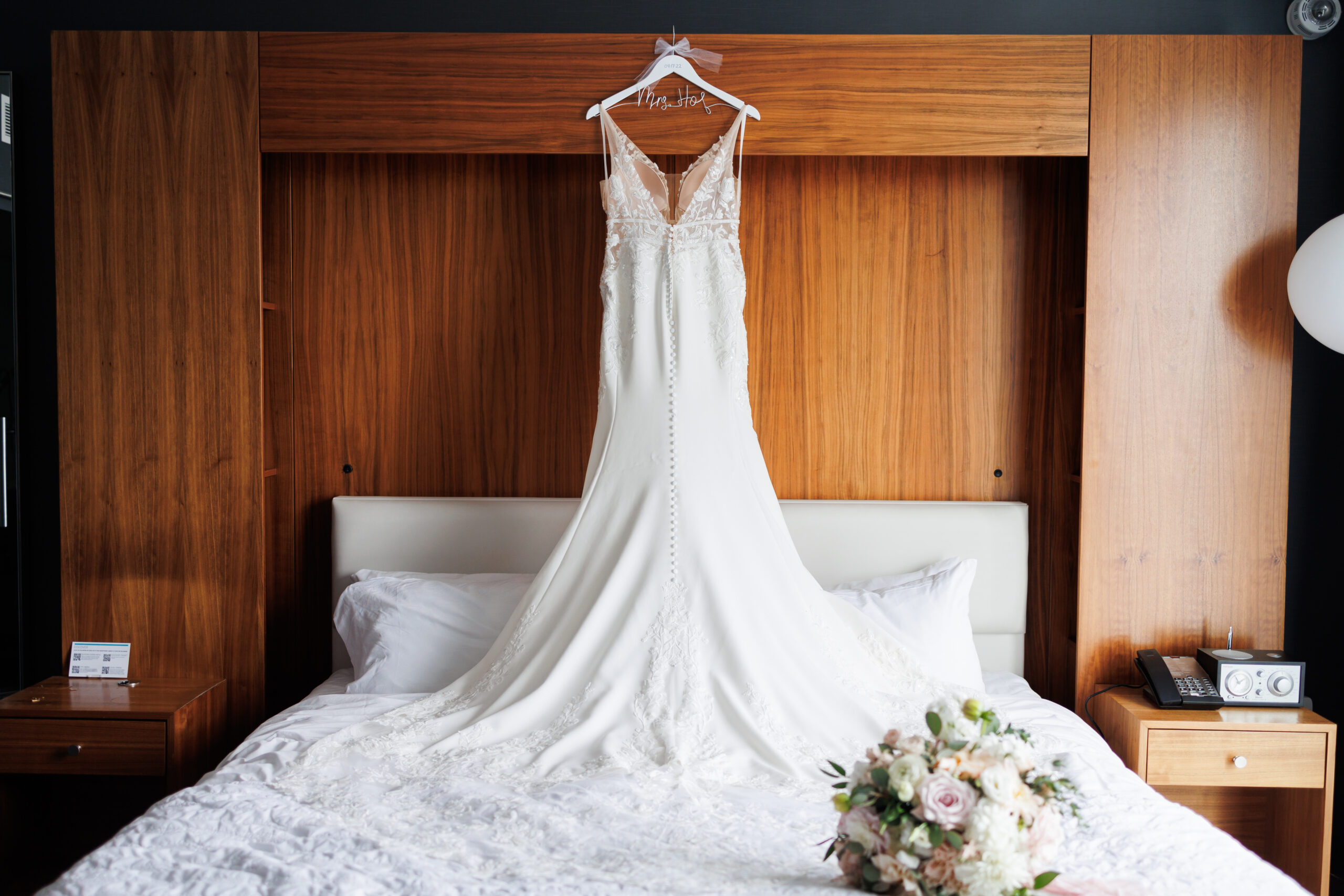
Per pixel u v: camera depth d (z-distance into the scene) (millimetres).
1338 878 2846
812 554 2875
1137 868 1552
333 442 3014
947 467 3004
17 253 3008
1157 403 2682
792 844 1628
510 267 2977
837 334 2982
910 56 2605
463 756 2070
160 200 2670
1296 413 2996
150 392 2707
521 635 2418
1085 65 2617
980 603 2871
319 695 2520
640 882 1463
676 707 2223
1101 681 2717
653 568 2395
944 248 2959
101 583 2730
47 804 2783
